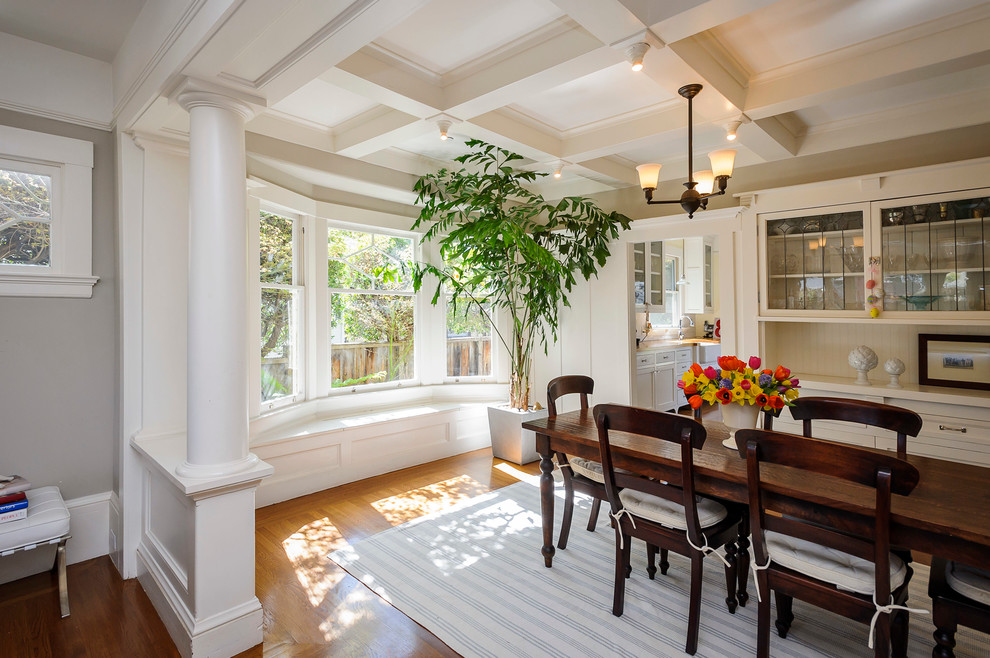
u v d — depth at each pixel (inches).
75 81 98.0
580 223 169.6
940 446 115.8
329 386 158.4
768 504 67.7
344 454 147.4
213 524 74.3
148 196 98.4
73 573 98.5
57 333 98.3
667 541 78.5
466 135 125.0
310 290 150.9
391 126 118.3
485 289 189.2
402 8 56.9
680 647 75.4
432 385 187.2
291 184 140.7
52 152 95.0
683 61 84.5
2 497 81.3
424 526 118.6
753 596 90.0
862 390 126.7
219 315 76.8
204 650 72.2
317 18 60.0
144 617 84.5
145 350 98.3
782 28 85.6
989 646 75.1
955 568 62.7
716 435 95.9
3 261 92.2
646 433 78.3
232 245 78.0
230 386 77.6
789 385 81.8
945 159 117.0
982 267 111.3
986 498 63.1
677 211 160.4
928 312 116.9
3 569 94.5
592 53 82.5
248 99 78.9
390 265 176.6
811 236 135.2
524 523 120.4
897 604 62.7
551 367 195.6
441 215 179.3
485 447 188.9
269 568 99.2
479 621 82.0
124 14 85.7
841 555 66.9
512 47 90.9
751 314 143.9
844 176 130.4
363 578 95.5
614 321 177.2
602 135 131.3
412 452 164.9
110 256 103.8
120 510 97.7
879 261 123.1
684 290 279.1
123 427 96.6
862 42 89.4
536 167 150.7
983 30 81.3
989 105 109.6
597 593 90.3
